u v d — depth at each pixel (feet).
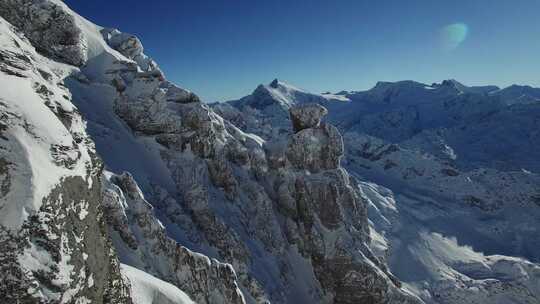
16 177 38.11
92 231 48.73
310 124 203.62
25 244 36.70
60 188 42.63
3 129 39.58
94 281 46.50
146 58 234.38
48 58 156.76
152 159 152.87
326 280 171.83
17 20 154.61
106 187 95.04
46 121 45.27
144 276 75.92
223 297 104.06
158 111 159.43
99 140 136.87
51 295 37.50
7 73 46.06
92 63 174.70
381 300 165.89
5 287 34.50
